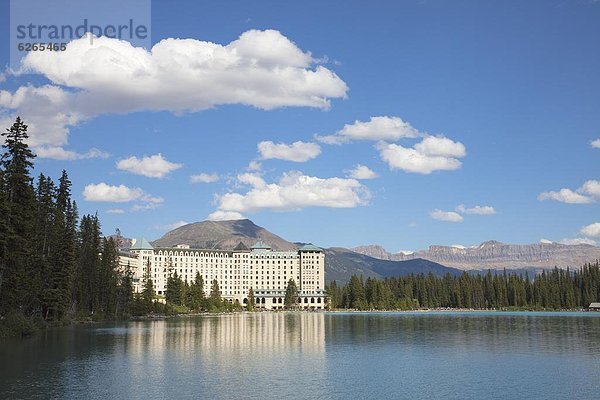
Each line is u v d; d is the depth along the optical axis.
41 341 115.38
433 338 143.00
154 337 136.00
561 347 120.00
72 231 163.25
